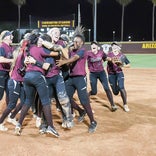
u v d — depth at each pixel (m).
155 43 37.88
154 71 22.42
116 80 10.68
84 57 8.14
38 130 8.03
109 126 8.68
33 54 7.26
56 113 9.74
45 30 36.72
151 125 8.88
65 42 8.48
